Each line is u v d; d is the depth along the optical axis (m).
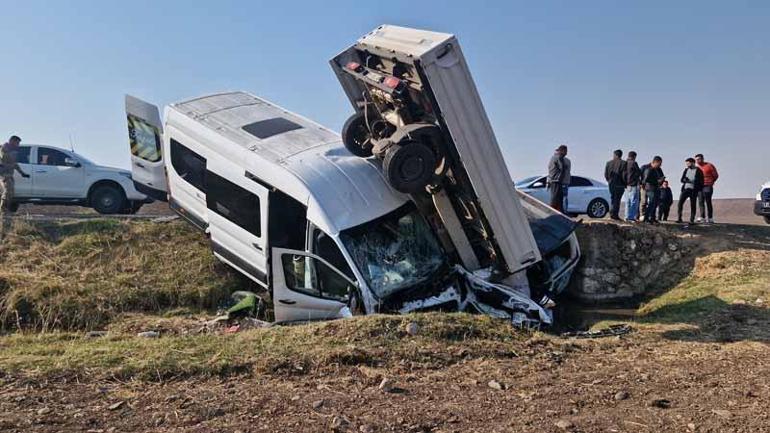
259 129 11.37
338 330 7.30
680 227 14.55
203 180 11.66
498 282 9.70
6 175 14.17
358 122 10.40
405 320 7.52
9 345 8.00
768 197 17.61
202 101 12.70
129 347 6.94
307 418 5.02
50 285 10.52
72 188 15.63
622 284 12.23
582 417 5.09
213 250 11.69
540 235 10.85
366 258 8.95
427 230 9.73
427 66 8.35
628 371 6.43
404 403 5.39
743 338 7.81
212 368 6.10
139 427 4.82
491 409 5.28
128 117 13.61
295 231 9.89
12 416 4.96
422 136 8.95
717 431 4.77
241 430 4.77
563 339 7.93
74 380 5.82
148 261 12.16
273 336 7.30
